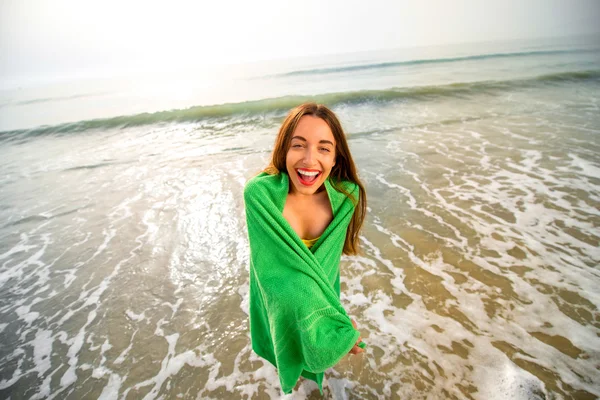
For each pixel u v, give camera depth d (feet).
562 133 25.26
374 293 10.98
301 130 4.76
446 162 21.40
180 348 9.68
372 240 13.84
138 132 36.81
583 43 112.27
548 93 41.24
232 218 16.74
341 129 5.15
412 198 17.06
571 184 17.08
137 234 15.92
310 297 4.52
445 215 15.23
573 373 7.88
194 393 8.30
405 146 25.17
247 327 10.27
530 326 9.25
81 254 14.71
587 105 33.83
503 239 13.16
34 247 15.56
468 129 28.43
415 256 12.66
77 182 23.16
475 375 8.05
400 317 9.95
